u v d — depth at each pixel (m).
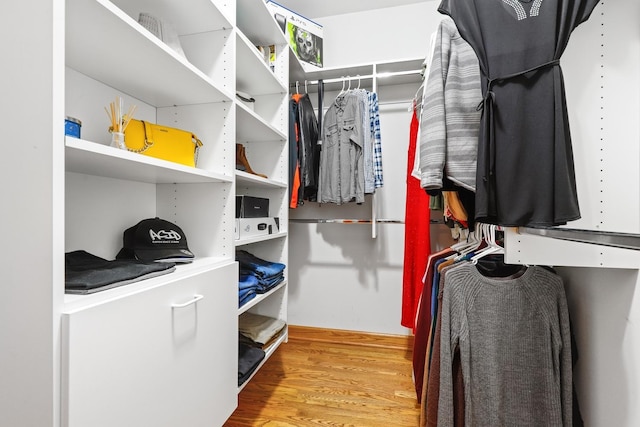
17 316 0.53
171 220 1.18
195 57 1.15
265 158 1.70
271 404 1.35
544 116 0.67
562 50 0.67
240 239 1.22
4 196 0.54
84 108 0.90
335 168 1.78
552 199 0.66
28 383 0.52
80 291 0.59
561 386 0.87
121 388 0.62
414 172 1.04
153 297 0.70
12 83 0.53
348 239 2.10
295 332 2.12
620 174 0.76
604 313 0.82
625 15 0.76
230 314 1.04
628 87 0.76
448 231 1.94
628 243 0.43
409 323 1.69
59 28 0.52
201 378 0.88
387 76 1.80
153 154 0.93
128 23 0.66
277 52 1.62
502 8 0.71
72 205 0.87
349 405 1.34
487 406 0.91
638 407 0.71
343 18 2.10
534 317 0.90
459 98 0.80
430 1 1.97
